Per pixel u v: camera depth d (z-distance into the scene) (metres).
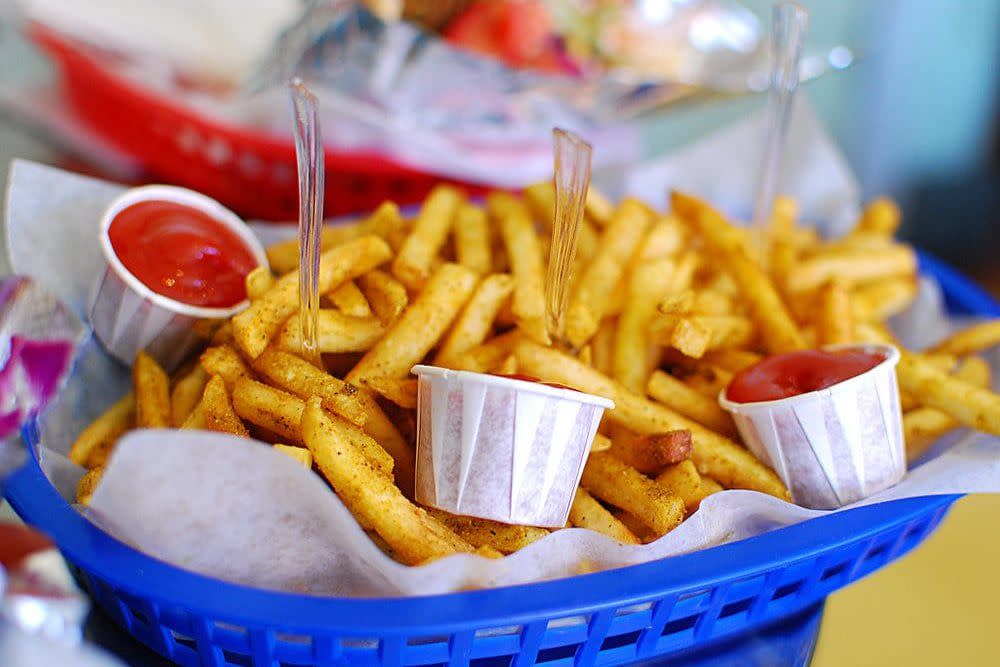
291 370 0.35
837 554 0.35
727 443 0.37
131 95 0.56
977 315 0.50
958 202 0.92
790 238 0.48
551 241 0.36
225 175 0.56
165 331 0.39
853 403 0.36
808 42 0.84
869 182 0.92
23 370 0.30
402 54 0.55
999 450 0.38
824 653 0.35
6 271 0.45
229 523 0.31
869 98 0.90
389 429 0.36
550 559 0.32
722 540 0.35
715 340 0.41
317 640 0.30
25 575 0.25
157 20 0.60
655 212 0.46
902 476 0.37
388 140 0.56
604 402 0.34
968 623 0.37
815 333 0.42
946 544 0.41
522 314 0.38
